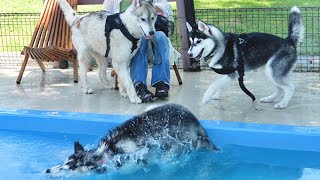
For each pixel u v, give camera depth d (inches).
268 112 172.4
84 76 208.4
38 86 225.0
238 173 132.8
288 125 149.3
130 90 191.6
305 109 174.4
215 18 275.1
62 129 164.1
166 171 135.6
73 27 205.3
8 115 169.5
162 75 195.5
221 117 167.8
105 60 215.0
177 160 142.2
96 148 136.6
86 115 165.0
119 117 161.6
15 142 159.0
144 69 196.7
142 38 194.5
